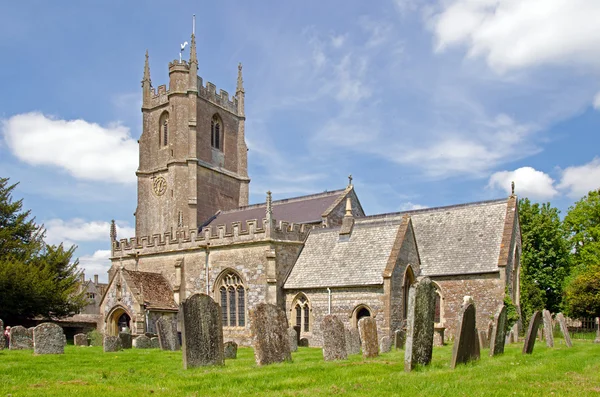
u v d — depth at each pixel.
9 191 58.88
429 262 44.97
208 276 49.47
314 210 55.84
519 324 41.56
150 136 66.00
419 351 18.45
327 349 22.52
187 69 63.53
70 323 62.97
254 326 21.05
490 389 14.07
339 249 46.00
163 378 17.25
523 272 60.50
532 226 67.12
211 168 63.94
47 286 52.88
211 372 18.61
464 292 42.56
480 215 46.25
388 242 43.56
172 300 50.06
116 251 56.44
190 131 61.97
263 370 18.69
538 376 16.55
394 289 40.91
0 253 55.16
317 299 43.78
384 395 13.40
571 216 72.38
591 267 57.75
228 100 68.69
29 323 56.59
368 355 23.30
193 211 60.56
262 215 59.53
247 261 47.00
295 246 47.88
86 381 16.70
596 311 53.94
